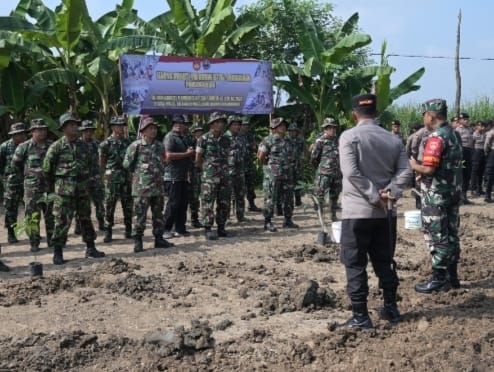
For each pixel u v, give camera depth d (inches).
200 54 554.9
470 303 217.2
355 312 189.3
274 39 703.1
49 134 585.9
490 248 321.1
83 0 541.6
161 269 278.5
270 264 288.8
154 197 319.0
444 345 176.6
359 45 566.9
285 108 663.1
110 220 347.3
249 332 190.9
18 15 590.2
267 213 378.0
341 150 186.1
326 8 716.7
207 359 171.2
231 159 401.1
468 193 589.9
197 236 361.4
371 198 181.0
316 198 343.0
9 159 349.1
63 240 289.3
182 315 213.0
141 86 503.2
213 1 605.6
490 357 171.6
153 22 592.4
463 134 499.2
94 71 512.7
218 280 259.3
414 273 272.2
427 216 230.2
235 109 536.7
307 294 217.0
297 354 173.5
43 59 559.2
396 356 169.6
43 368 165.9
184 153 347.6
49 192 292.4
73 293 239.6
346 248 188.5
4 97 540.1
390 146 187.5
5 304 221.8
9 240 352.8
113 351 177.8
